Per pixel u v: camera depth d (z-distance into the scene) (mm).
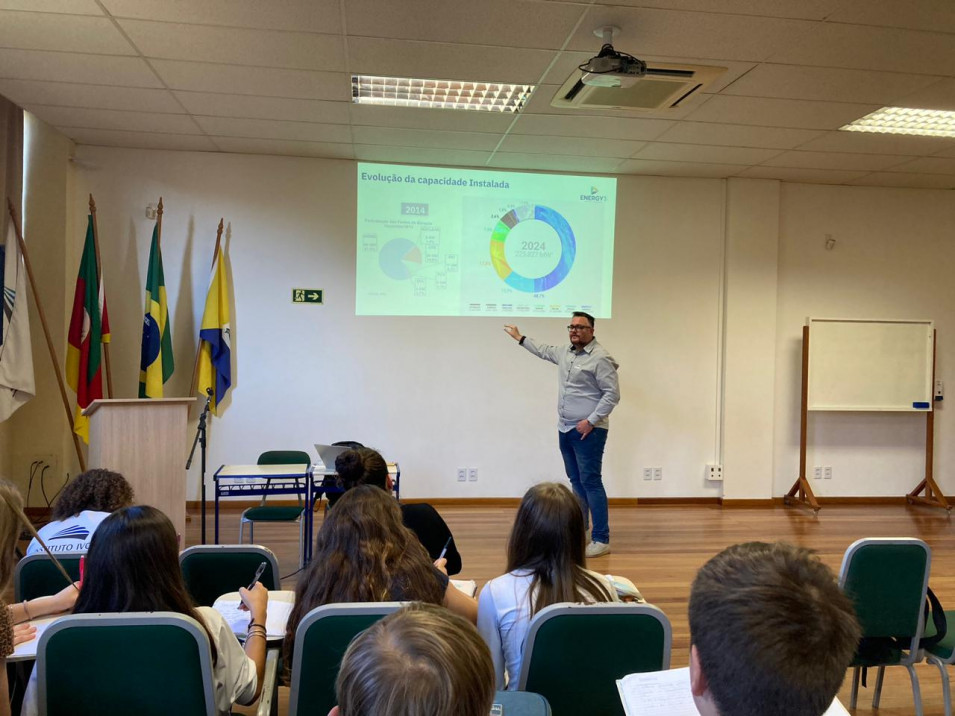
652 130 4844
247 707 1896
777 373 6391
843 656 696
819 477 6434
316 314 5746
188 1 3092
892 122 4691
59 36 3471
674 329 6203
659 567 4344
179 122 4828
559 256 6043
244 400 5664
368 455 2754
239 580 2223
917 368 6395
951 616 2494
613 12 3135
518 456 6027
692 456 6242
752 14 3139
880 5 3033
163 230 5512
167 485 3658
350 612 1523
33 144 5203
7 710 1146
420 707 648
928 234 6547
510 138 5094
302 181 5699
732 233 6191
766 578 732
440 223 5891
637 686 1228
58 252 5250
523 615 1734
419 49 3574
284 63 3777
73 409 5301
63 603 1824
